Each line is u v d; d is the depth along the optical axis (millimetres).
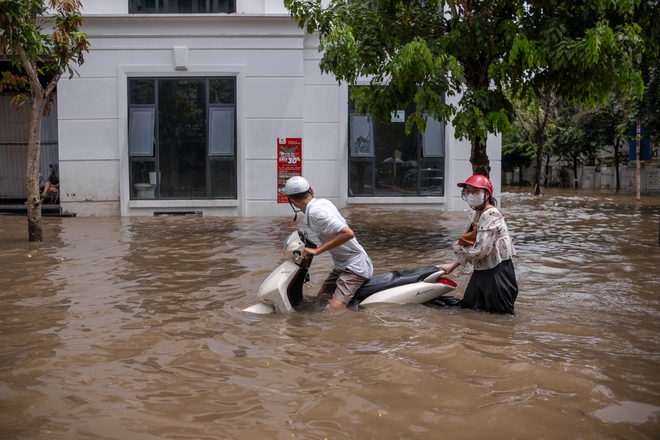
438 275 5840
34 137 10523
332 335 4863
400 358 4277
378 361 4191
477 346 4562
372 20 10555
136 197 15906
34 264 8305
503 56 9859
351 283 5805
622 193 27656
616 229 12688
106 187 15758
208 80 15828
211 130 15844
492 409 3402
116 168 15742
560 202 21219
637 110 22781
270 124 15789
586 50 8750
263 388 3752
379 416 3340
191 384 3830
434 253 9336
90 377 3969
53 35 10164
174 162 15922
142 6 15828
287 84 15758
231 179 15969
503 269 5555
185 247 9938
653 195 25875
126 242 10547
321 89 16312
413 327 5070
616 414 3361
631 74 9617
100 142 15703
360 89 10781
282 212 15891
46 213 15727
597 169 34938
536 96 10578
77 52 11047
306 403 3512
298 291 5848
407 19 10523
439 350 4445
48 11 15055
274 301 5539
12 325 5230
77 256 8992
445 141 16578
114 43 15602
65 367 4160
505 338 4805
